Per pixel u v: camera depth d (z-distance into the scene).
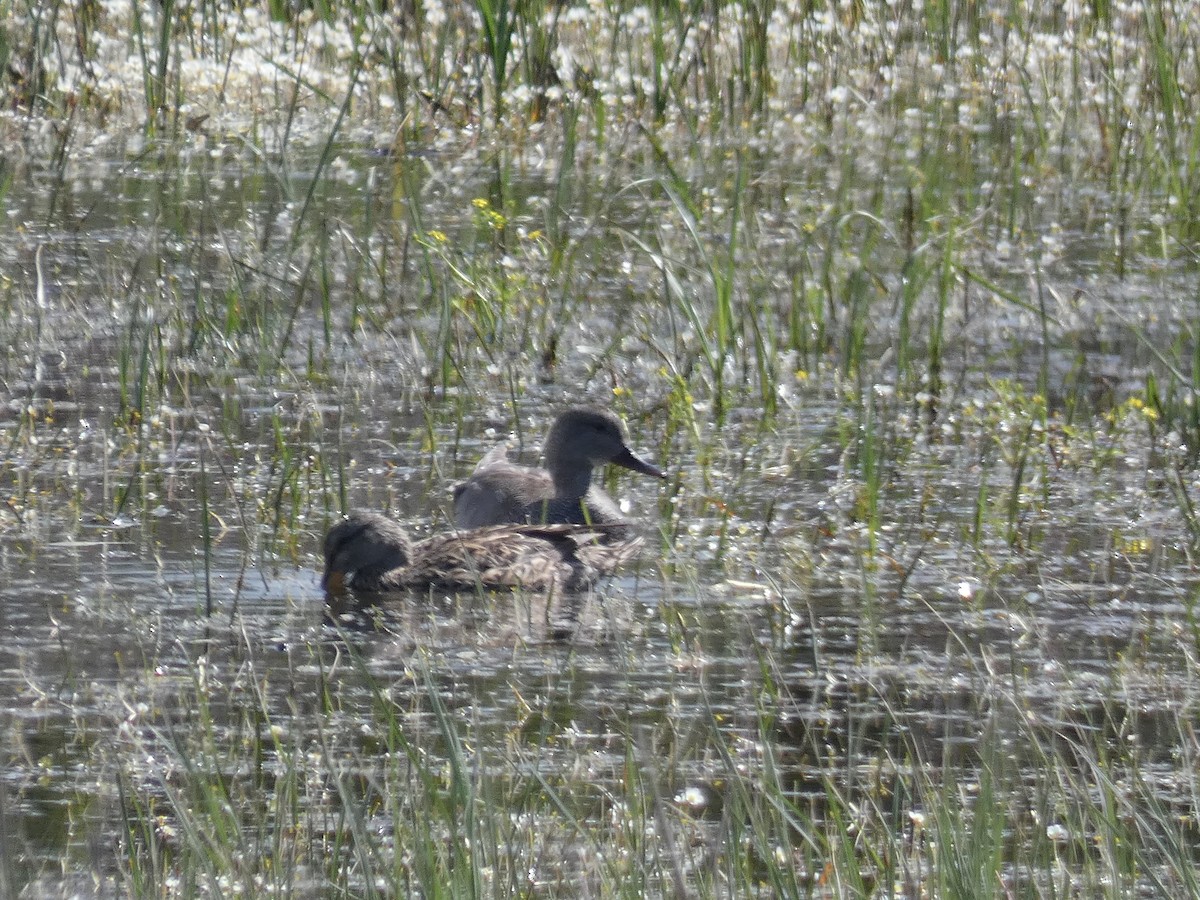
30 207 21.00
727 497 13.52
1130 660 10.41
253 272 18.59
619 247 20.06
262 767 9.00
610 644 10.82
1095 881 7.93
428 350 16.72
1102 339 17.48
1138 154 24.33
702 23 27.62
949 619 11.12
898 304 18.28
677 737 9.36
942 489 13.59
